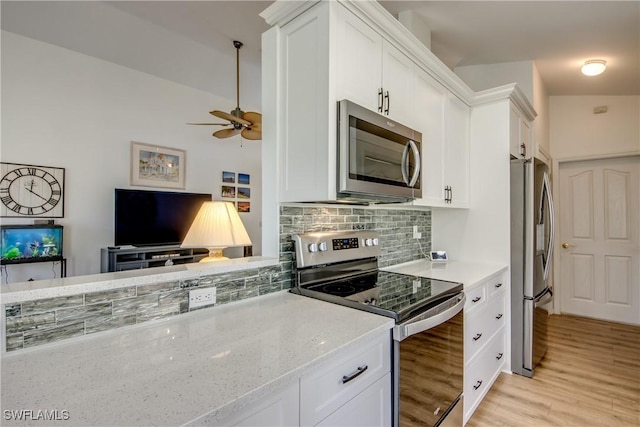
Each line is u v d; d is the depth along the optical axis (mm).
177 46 3951
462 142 2668
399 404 1253
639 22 2277
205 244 1938
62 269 3768
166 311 1250
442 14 2342
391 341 1264
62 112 3965
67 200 3996
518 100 2775
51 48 3881
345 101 1418
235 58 4266
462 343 1720
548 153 3846
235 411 731
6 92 3605
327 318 1278
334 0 1446
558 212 4004
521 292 2531
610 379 2420
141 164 4613
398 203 2045
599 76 3191
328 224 1961
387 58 1767
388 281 1872
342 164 1411
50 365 885
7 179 3611
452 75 2346
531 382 2393
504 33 2592
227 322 1232
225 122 5469
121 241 4223
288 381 845
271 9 1616
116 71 4391
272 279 1628
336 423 1015
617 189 3676
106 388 771
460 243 2889
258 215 6180
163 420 656
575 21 2328
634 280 3584
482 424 1909
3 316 929
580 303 3900
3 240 3449
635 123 3527
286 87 1616
